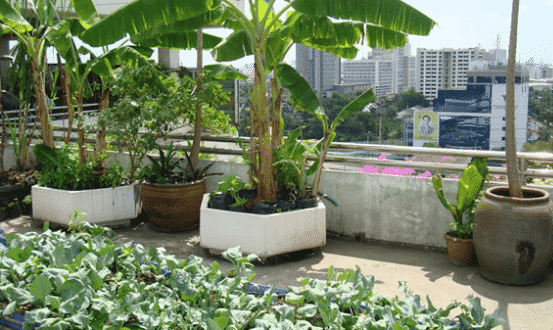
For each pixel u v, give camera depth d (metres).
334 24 6.46
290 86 6.22
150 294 2.98
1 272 3.27
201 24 6.22
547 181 6.02
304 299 2.97
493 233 4.95
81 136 7.41
